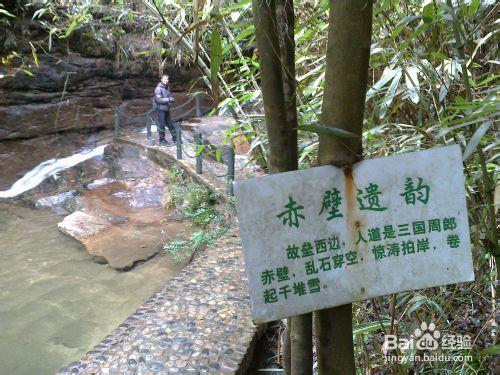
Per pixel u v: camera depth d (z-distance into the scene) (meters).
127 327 2.82
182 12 1.82
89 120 9.49
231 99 1.94
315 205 1.04
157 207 7.02
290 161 1.12
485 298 1.87
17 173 8.21
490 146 1.47
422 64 1.60
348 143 1.03
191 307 3.04
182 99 11.02
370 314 2.12
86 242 5.80
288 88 1.10
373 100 1.97
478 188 1.77
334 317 1.12
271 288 1.03
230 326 2.81
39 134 8.73
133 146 8.70
